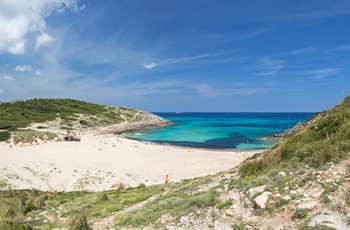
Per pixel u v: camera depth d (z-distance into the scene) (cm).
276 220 638
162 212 987
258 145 5812
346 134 1020
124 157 4612
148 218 957
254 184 912
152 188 1873
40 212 1441
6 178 2839
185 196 1177
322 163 873
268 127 10925
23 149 5291
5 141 6172
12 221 1095
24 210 1481
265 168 1120
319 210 605
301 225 566
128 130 10856
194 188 1266
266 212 695
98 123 11800
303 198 686
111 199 1590
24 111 11244
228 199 870
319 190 705
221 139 7612
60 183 2958
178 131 10431
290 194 725
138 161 4278
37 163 3853
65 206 1559
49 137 6812
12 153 4706
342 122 1138
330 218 546
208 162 4178
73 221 1015
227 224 690
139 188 2200
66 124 10300
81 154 4809
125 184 2883
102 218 1157
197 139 7800
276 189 798
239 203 812
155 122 14950
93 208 1347
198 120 18675
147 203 1261
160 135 9094
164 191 1566
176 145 6662
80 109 13825
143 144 6400
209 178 1433
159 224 855
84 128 10288
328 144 985
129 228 918
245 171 1183
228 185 1033
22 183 2770
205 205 891
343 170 771
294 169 939
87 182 2959
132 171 3575
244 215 722
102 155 4750
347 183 684
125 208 1277
